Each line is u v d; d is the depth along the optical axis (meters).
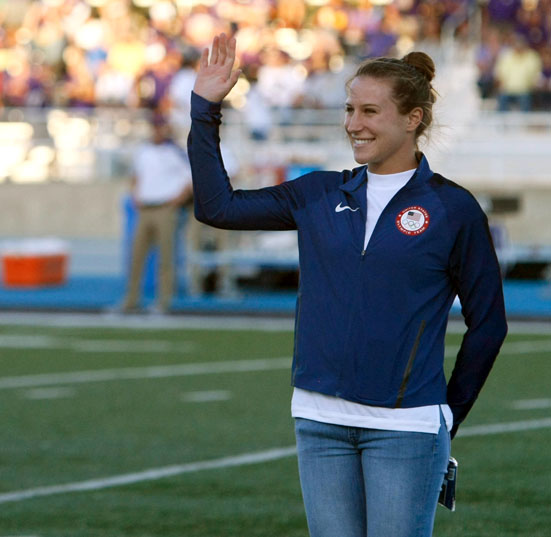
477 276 10.95
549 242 61.22
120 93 73.94
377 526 10.73
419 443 10.77
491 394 29.77
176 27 77.31
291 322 44.62
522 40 68.75
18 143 71.88
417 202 10.89
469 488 20.44
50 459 22.91
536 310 47.84
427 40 72.31
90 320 45.47
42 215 68.81
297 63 74.44
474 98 69.19
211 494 20.19
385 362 10.77
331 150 63.75
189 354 36.81
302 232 11.23
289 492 20.28
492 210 61.69
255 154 62.84
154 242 46.41
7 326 43.84
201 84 11.41
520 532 17.86
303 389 11.10
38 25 79.56
